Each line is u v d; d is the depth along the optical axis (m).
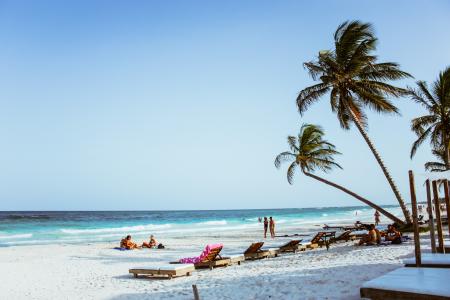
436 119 27.28
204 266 15.14
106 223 69.19
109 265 18.02
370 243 17.98
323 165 30.31
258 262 16.02
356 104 24.47
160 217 99.38
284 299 8.55
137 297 10.39
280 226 58.00
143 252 23.70
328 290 8.88
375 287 6.58
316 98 25.06
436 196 10.48
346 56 23.48
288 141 30.84
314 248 20.41
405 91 23.58
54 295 11.53
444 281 6.66
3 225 59.03
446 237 18.45
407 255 13.17
